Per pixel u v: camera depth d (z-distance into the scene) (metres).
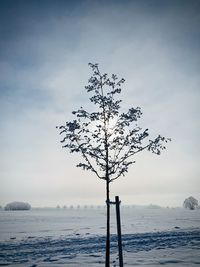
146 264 14.54
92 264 15.06
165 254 17.80
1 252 20.78
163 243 23.81
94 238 29.70
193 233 32.50
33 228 45.78
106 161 10.03
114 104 10.35
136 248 21.36
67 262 15.90
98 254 18.75
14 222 62.41
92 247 22.64
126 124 10.27
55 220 71.38
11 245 24.72
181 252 18.45
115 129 10.30
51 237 31.42
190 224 51.34
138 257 16.94
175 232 34.28
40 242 26.69
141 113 10.29
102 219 77.19
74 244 24.91
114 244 24.52
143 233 34.22
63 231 39.81
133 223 56.56
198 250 19.20
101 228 45.16
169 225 49.16
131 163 10.18
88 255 18.38
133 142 10.08
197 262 14.88
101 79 10.77
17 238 30.61
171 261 15.26
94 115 10.24
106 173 9.98
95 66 10.84
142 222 59.66
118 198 8.43
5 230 41.75
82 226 50.12
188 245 21.97
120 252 7.99
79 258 17.22
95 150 10.13
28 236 32.97
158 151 10.32
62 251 20.69
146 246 22.33
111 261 15.88
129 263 14.96
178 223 54.72
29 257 18.27
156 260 15.68
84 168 10.17
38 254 19.48
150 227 45.03
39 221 66.75
